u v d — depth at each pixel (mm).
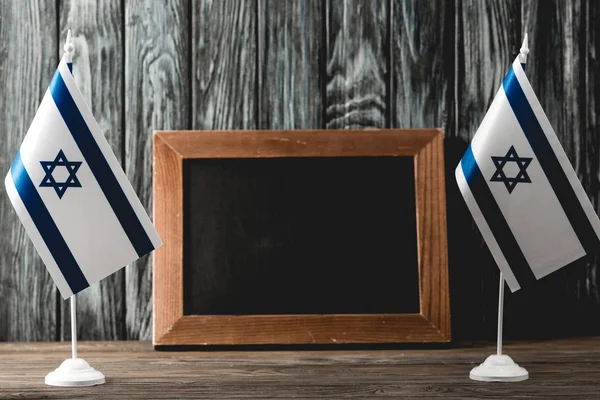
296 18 1621
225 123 1618
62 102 1213
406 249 1527
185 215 1533
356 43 1623
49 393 1154
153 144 1548
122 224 1228
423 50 1627
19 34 1613
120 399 1115
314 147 1545
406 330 1504
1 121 1608
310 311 1515
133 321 1615
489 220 1241
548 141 1239
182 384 1203
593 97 1633
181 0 1619
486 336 1623
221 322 1505
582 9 1633
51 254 1209
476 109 1627
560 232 1242
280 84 1619
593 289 1635
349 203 1537
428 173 1540
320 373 1279
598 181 1635
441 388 1167
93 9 1615
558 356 1409
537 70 1637
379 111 1622
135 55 1617
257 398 1112
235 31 1620
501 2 1630
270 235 1531
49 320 1609
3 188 1607
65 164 1212
